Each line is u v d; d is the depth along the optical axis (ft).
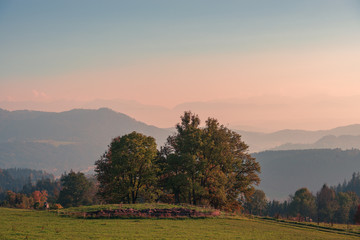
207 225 153.07
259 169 256.32
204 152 239.30
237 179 253.44
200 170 227.20
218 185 228.02
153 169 235.20
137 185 237.45
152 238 116.67
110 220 151.43
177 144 256.52
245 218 188.96
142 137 235.61
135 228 134.00
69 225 134.62
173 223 152.05
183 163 230.27
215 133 247.70
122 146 231.09
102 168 249.96
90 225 136.67
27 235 111.04
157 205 183.32
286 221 195.21
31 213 164.96
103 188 254.88
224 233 135.74
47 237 109.60
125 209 165.37
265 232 146.72
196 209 180.75
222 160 237.45
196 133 238.27
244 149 260.83
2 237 106.32
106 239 111.14
